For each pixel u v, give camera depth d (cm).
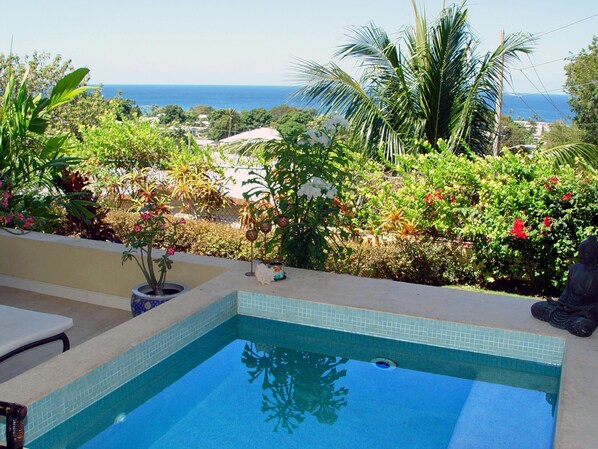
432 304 390
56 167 605
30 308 501
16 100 572
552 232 586
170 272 480
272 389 335
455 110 798
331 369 362
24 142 591
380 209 683
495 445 277
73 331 453
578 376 282
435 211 662
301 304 399
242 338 405
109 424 292
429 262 621
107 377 297
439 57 776
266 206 588
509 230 590
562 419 242
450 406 316
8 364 394
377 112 798
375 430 292
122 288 500
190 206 949
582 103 1992
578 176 601
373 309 379
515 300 399
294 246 467
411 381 345
